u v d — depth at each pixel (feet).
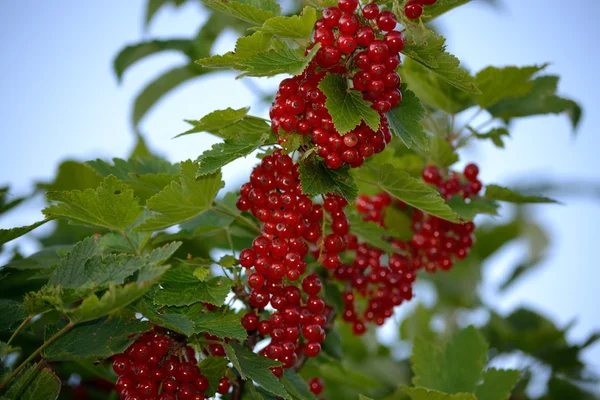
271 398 2.91
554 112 3.39
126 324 2.76
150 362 2.77
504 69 3.26
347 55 2.82
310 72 2.81
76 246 2.77
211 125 2.87
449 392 3.13
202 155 2.81
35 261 3.04
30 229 2.84
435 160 3.32
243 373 2.73
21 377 2.75
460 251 3.32
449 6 3.00
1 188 3.29
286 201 2.83
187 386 2.77
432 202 2.90
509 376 3.12
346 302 3.23
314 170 2.80
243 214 3.16
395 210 3.29
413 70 3.35
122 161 3.17
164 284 2.82
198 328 2.75
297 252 2.83
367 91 2.80
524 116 3.40
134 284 2.61
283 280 2.87
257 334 2.93
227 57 2.80
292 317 2.84
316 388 3.22
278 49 2.85
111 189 2.84
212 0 2.81
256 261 2.83
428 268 3.35
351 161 2.81
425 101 3.41
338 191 2.80
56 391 2.77
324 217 2.89
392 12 2.85
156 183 3.05
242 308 2.99
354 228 3.13
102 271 2.72
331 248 2.89
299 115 2.81
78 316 2.66
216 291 2.81
